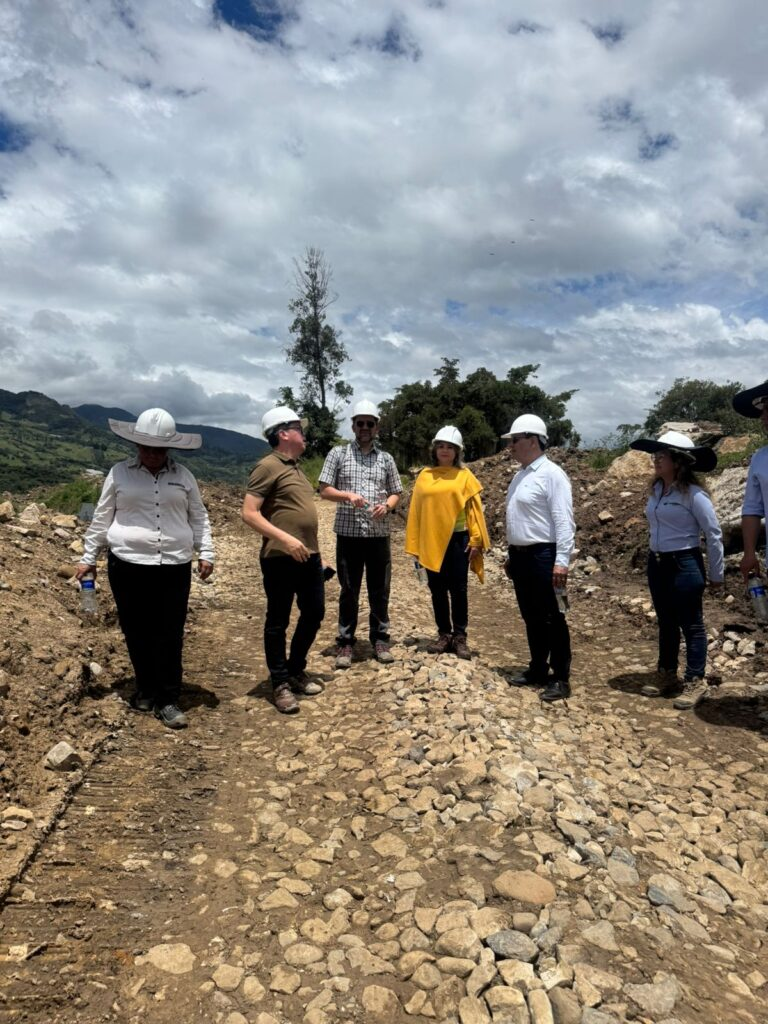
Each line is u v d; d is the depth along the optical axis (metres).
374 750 3.88
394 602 7.92
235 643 6.09
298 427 4.59
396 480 5.47
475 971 2.24
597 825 3.13
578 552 9.29
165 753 3.89
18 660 4.19
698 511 4.68
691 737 4.27
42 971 2.28
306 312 30.95
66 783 3.37
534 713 4.50
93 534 4.15
